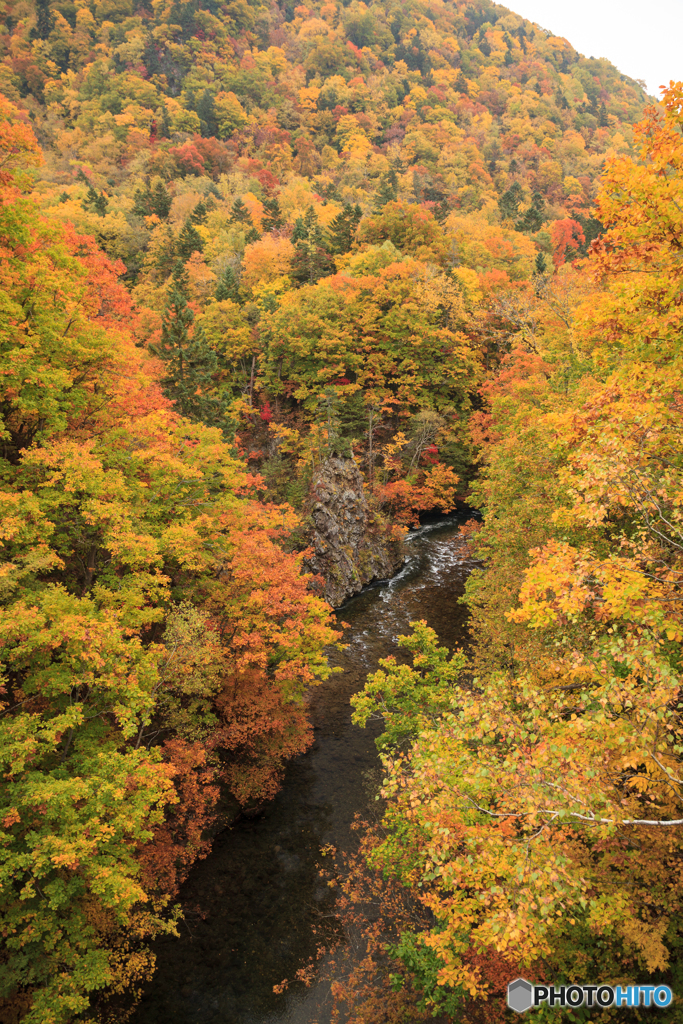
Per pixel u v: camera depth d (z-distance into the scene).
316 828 19.56
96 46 147.88
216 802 19.12
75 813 12.03
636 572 9.37
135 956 14.62
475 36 189.62
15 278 18.80
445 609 35.44
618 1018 9.91
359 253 67.75
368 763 22.50
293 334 52.88
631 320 13.91
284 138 123.69
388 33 168.12
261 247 68.94
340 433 49.34
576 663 9.34
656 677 7.75
